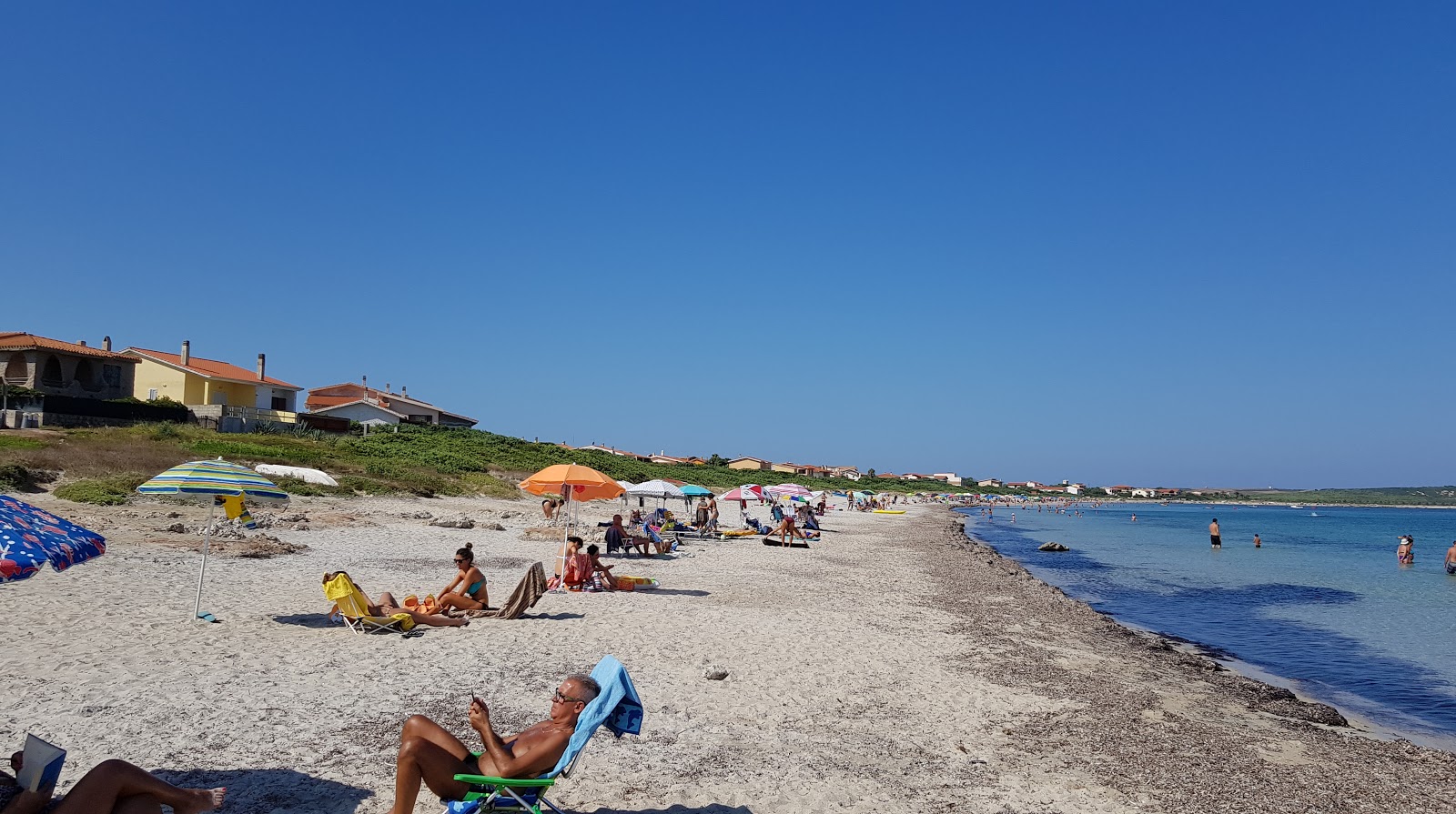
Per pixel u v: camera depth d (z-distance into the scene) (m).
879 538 41.62
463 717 7.93
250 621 11.50
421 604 13.03
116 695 7.86
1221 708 10.74
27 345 49.69
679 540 30.59
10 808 4.18
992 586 22.88
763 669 10.66
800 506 39.81
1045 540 57.34
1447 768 8.80
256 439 43.78
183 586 13.84
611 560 23.38
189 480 10.90
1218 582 30.80
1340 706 12.54
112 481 25.56
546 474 17.17
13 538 4.20
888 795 6.74
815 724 8.53
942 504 132.50
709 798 6.41
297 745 6.88
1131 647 14.91
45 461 27.09
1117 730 9.11
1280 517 133.00
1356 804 7.38
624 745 7.46
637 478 67.06
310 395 83.62
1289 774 8.06
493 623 12.62
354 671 9.29
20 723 6.95
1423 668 15.62
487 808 4.96
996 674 11.51
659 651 11.30
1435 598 26.52
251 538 20.16
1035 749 8.24
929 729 8.68
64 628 10.38
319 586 14.75
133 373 54.53
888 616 15.98
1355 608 24.05
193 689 8.20
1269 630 19.89
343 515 26.84
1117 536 64.56
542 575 13.22
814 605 16.75
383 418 71.50
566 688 5.33
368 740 7.08
